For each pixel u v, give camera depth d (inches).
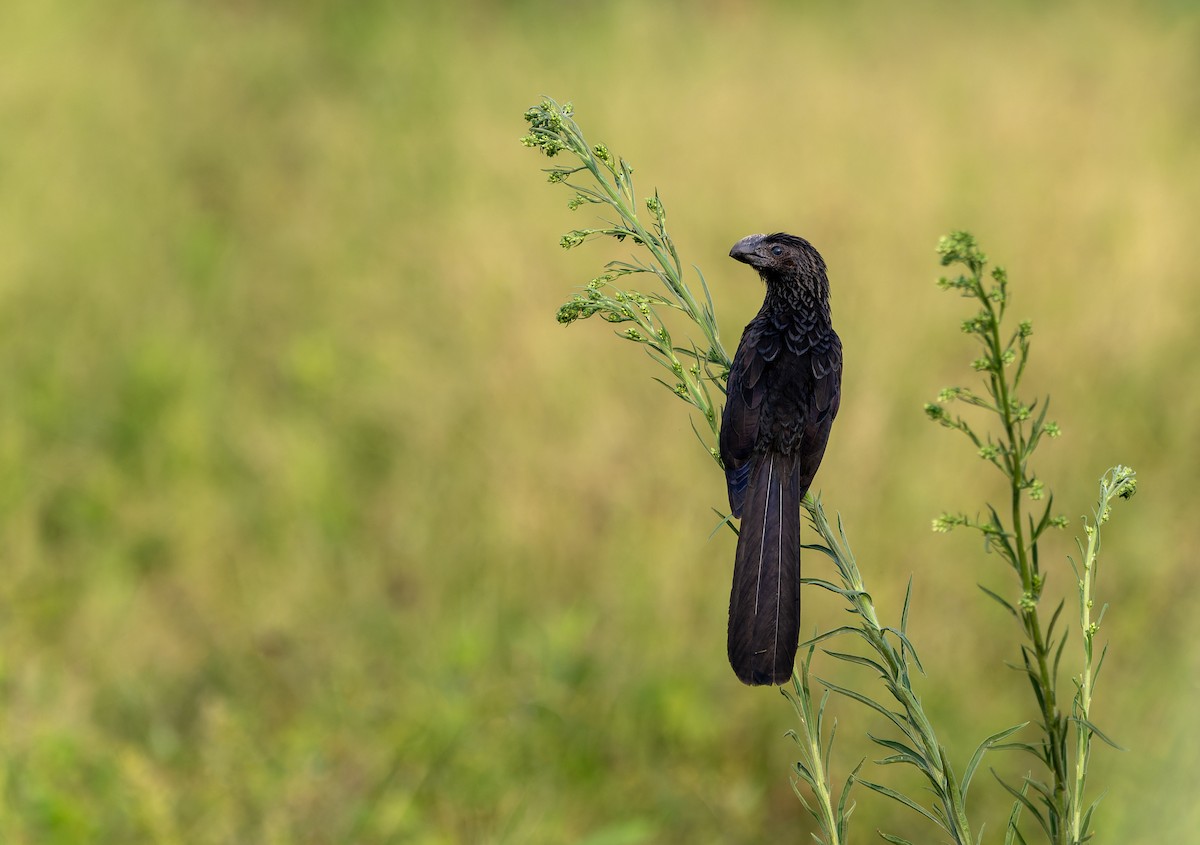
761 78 812.6
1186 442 498.6
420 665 418.0
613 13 953.5
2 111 741.9
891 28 936.3
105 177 724.0
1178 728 364.8
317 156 794.8
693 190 642.2
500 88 844.0
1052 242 577.6
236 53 928.3
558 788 377.4
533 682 409.4
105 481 502.9
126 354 571.2
